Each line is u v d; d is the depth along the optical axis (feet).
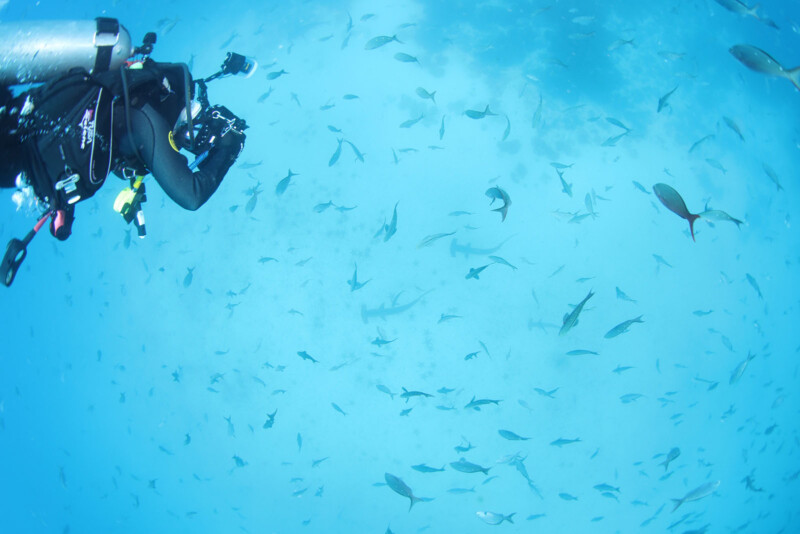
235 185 37.86
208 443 32.17
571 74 42.14
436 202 36.60
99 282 37.22
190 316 34.81
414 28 44.37
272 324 33.73
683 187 38.40
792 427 33.35
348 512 29.32
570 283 33.63
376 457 30.25
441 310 33.04
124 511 32.35
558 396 31.19
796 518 31.09
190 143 6.54
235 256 35.70
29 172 5.40
